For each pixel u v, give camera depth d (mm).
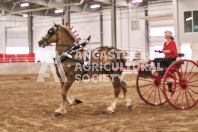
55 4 33625
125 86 6930
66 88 6312
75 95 10117
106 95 10016
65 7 34188
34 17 44594
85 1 35906
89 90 11766
